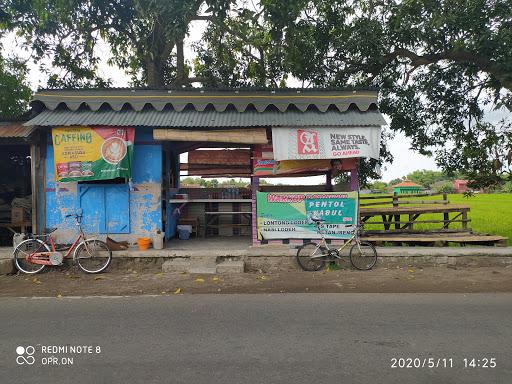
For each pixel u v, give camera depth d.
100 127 8.89
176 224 11.62
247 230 12.04
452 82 12.88
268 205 9.48
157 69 13.55
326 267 8.86
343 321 5.33
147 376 3.79
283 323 5.25
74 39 13.52
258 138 8.98
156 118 9.07
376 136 8.95
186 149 10.99
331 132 8.97
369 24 11.74
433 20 10.35
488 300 6.35
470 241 10.14
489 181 11.84
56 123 8.73
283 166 9.50
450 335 4.80
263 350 4.37
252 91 9.88
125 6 12.45
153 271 8.72
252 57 13.84
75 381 3.71
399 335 4.80
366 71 13.08
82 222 9.55
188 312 5.76
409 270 8.65
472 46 10.51
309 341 4.62
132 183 9.53
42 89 9.55
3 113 14.01
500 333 4.86
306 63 12.69
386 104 13.30
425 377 3.76
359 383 3.63
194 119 9.08
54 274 8.45
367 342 4.59
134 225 9.59
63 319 5.48
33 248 8.56
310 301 6.33
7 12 11.48
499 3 10.10
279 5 10.15
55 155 8.90
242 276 8.16
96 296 6.73
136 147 9.59
